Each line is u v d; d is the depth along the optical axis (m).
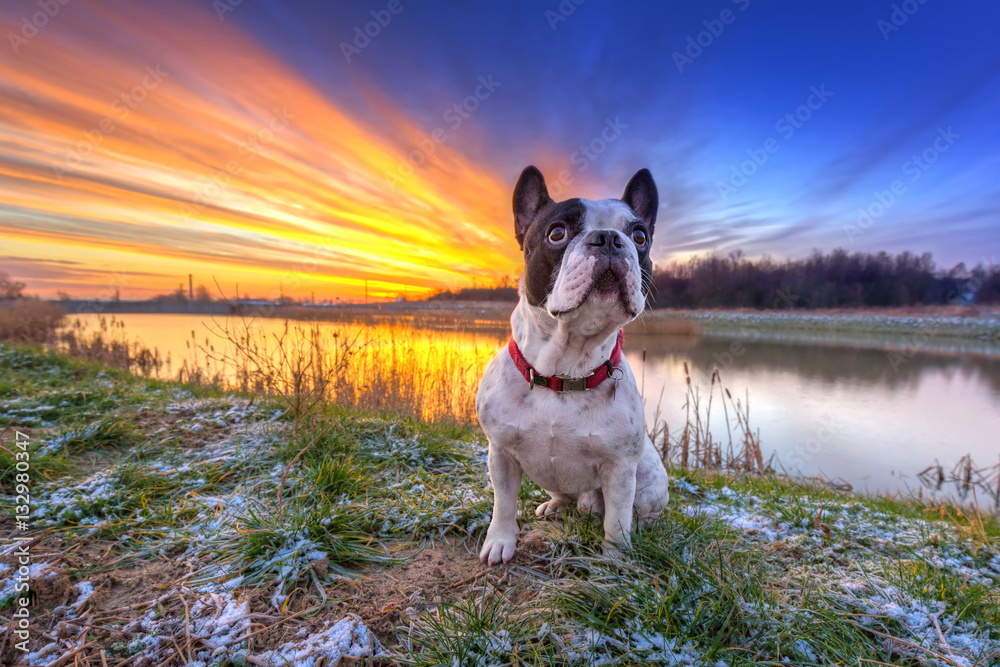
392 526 0.54
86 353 1.94
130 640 0.35
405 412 1.22
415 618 0.39
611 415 0.47
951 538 0.60
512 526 0.50
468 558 0.49
